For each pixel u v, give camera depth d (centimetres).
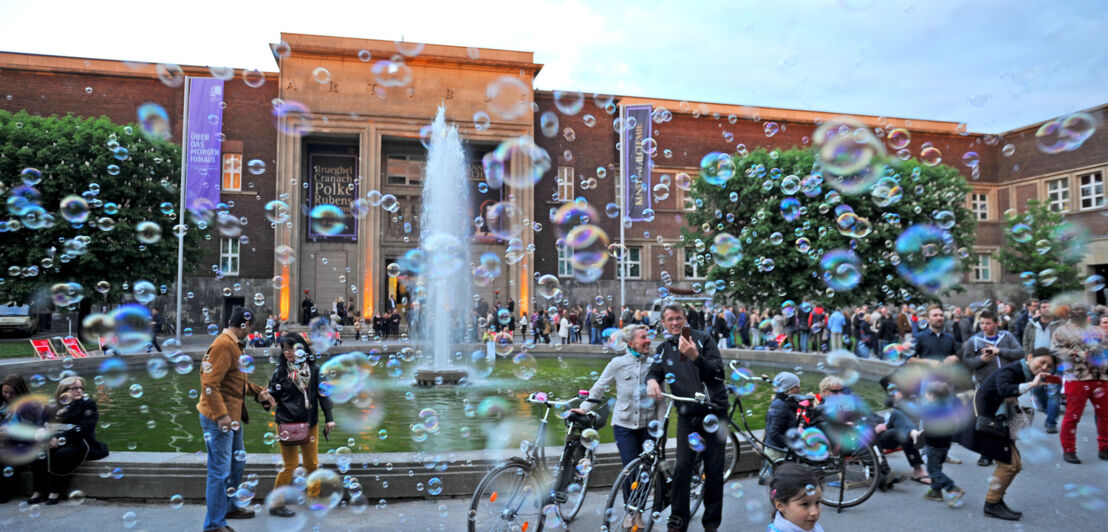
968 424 437
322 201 2597
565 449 392
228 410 388
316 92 2458
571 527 396
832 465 443
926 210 2073
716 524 372
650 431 384
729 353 1473
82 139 1866
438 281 1190
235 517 409
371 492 441
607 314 1934
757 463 524
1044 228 2323
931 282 1923
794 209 797
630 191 2452
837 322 1562
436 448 590
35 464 439
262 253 2512
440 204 1730
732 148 2909
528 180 2611
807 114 2956
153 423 642
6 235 1769
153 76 2422
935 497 464
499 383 1034
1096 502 444
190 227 2102
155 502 438
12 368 1091
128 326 966
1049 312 791
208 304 2464
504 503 366
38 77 2375
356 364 698
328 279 2552
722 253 868
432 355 1492
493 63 2569
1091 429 694
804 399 466
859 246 2014
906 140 716
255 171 812
